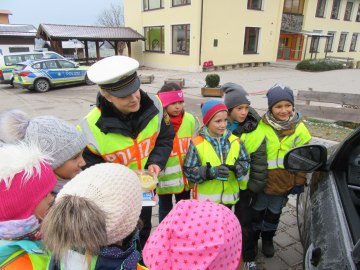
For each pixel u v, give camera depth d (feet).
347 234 4.47
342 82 48.70
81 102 35.55
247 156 7.49
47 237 2.85
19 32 103.71
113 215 3.01
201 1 59.57
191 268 3.06
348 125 22.71
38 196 3.37
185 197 9.45
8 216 3.29
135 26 78.13
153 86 44.96
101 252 3.11
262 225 8.40
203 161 7.43
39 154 3.58
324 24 88.02
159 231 3.45
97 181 3.15
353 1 92.63
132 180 3.35
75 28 69.21
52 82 44.52
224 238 3.12
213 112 7.18
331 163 6.28
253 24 69.82
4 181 3.23
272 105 7.50
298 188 8.01
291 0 80.28
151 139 6.70
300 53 85.76
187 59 64.80
